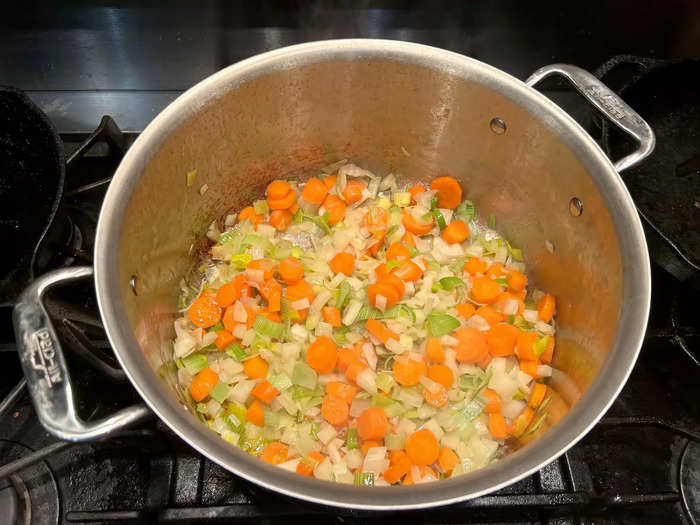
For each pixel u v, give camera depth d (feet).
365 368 1.31
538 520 1.17
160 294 1.35
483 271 1.53
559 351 1.39
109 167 1.59
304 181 1.66
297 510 1.09
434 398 1.29
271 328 1.37
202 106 1.23
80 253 1.35
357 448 1.27
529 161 1.36
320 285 1.48
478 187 1.57
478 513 1.16
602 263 1.19
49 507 1.16
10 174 1.45
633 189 1.55
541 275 1.51
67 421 0.86
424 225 1.61
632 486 1.22
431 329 1.39
